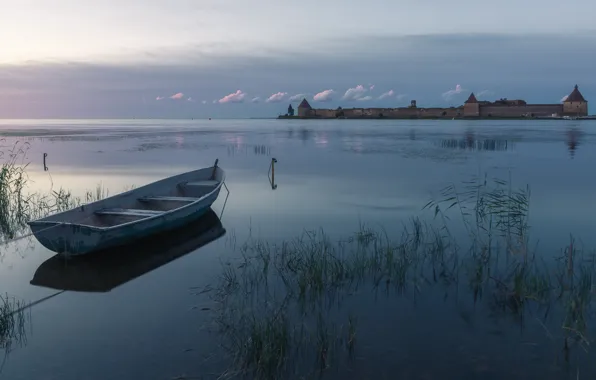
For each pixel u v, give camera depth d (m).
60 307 8.48
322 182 22.12
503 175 23.72
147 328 7.63
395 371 6.46
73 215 11.62
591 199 17.27
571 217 14.51
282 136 63.38
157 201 14.11
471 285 9.22
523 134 62.56
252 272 10.02
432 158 32.09
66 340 7.29
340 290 9.02
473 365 6.61
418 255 10.90
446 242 11.96
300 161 31.06
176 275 10.02
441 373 6.43
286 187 20.75
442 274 9.79
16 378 6.32
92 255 10.97
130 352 6.92
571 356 6.82
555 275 9.61
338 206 16.64
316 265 9.58
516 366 6.58
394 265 9.98
